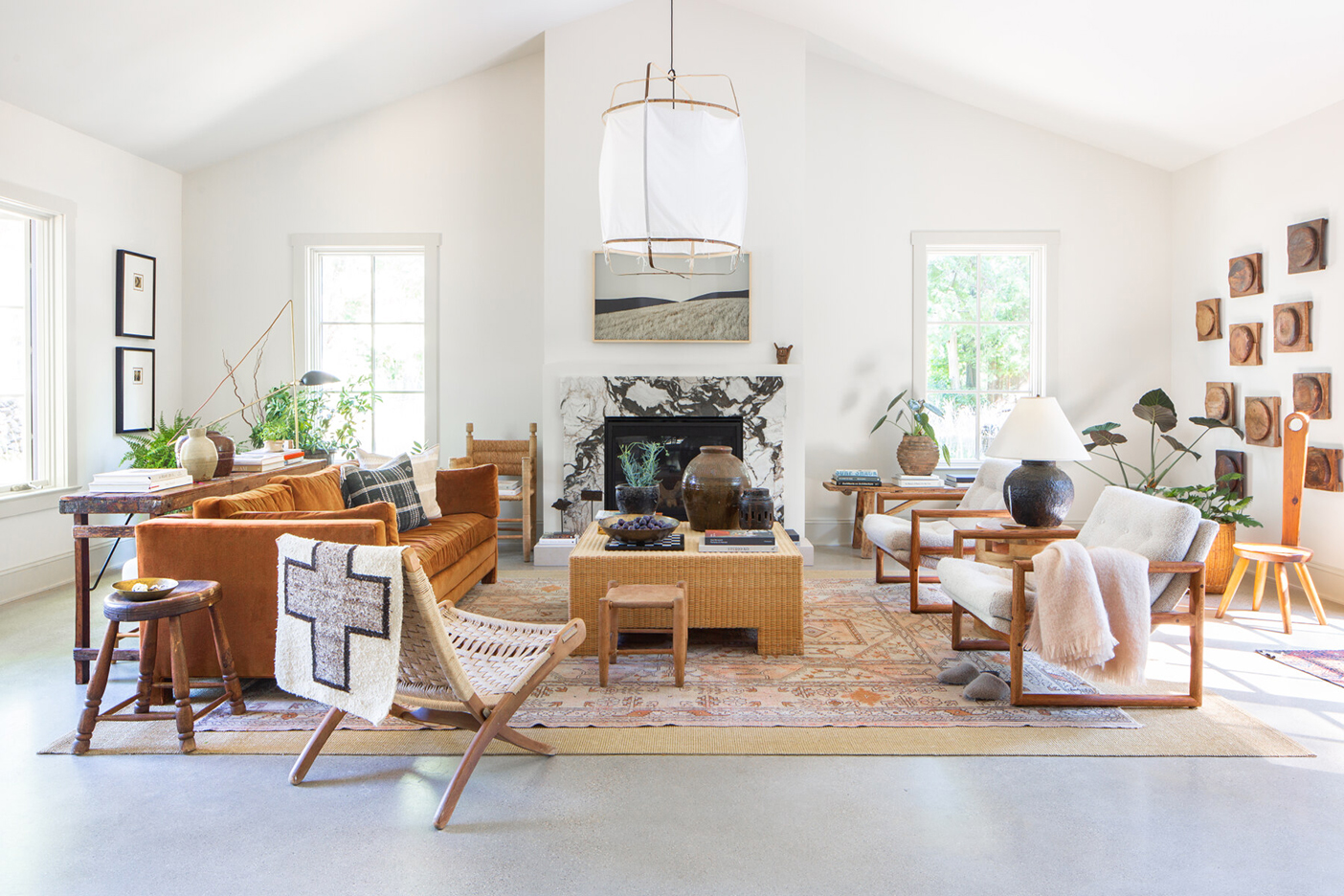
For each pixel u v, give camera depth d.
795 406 5.47
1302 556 3.71
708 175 2.91
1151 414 5.16
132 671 3.20
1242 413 5.06
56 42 3.85
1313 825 2.07
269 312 5.93
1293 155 4.60
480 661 2.48
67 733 2.62
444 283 5.96
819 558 5.48
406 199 5.93
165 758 2.46
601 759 2.46
